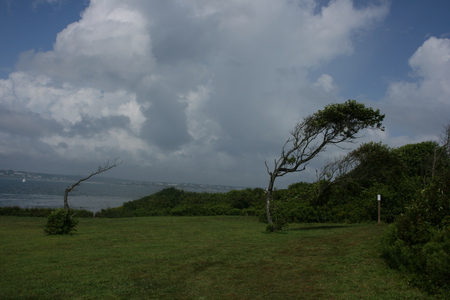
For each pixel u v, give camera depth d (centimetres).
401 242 793
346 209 2447
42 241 1480
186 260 1020
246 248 1224
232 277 816
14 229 2036
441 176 912
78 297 671
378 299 609
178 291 711
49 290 716
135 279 804
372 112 1875
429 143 2877
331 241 1303
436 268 615
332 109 1853
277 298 655
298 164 1928
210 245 1324
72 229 1841
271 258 1022
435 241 700
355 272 804
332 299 632
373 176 2569
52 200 5703
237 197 3950
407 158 2834
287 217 2533
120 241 1481
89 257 1079
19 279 804
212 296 676
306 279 775
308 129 1903
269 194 1962
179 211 3600
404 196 2308
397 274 748
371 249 1036
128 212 3428
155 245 1340
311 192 2738
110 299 662
